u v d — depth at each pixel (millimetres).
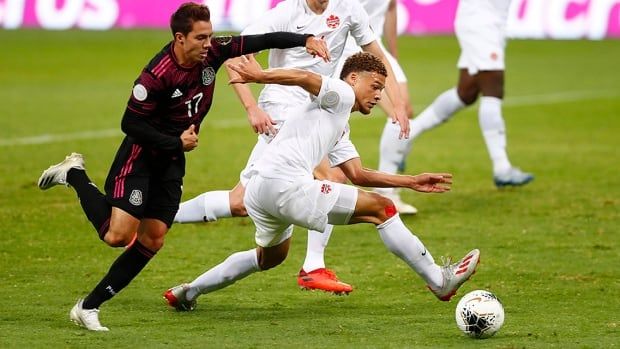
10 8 120500
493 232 34406
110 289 21766
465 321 20812
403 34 118688
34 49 104188
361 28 27547
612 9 114500
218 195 26031
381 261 30172
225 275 23656
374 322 22641
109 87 79250
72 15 120625
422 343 20453
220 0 107438
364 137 58406
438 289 23656
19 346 19984
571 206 38969
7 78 83875
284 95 27766
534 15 112250
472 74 40594
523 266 29312
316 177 26797
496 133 41281
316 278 25547
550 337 21000
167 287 26609
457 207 39000
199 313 23672
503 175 41219
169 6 119188
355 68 22641
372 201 22797
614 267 29109
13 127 58125
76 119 61938
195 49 20750
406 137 26281
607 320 22797
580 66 98688
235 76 24641
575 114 69375
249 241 32719
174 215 22453
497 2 40656
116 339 20688
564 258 30344
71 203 38250
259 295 25844
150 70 20906
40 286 26344
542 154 52844
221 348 19906
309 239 25938
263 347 20016
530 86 84688
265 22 26969
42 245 31594
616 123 65250
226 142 55125
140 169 21969
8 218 35375
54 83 81375
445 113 40688
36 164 46312
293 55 27391
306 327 22047
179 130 21828
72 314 21797
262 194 22469
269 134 24750
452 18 117125
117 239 21703
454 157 51812
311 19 27000
